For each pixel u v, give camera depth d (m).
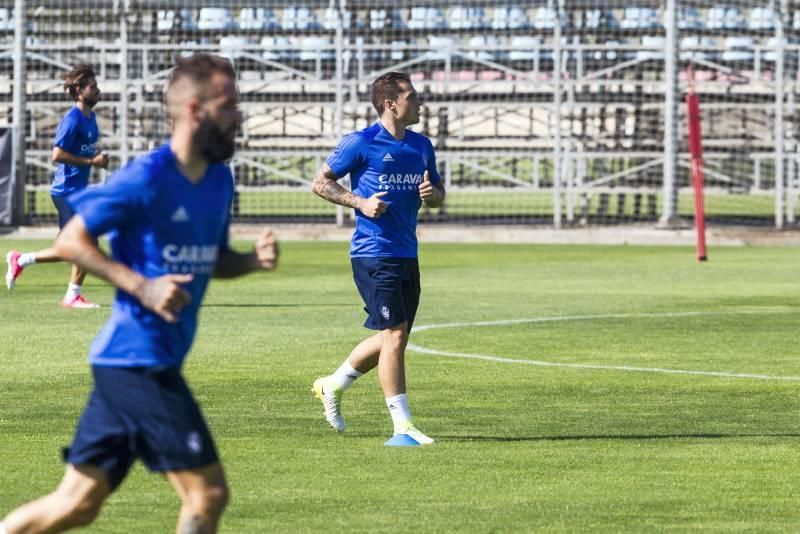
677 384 31.44
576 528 18.41
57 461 22.55
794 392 30.44
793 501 20.05
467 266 65.06
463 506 19.66
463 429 25.83
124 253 13.64
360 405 28.45
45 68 92.44
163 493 20.11
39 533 13.59
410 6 88.44
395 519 18.86
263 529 18.28
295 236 82.31
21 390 29.92
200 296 13.97
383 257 24.17
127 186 13.29
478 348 37.44
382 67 91.19
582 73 86.19
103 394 13.42
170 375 13.51
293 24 91.31
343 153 24.17
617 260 68.56
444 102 87.69
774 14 86.56
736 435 25.36
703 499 20.14
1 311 45.69
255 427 25.86
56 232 81.81
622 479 21.50
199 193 13.65
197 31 91.38
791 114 86.62
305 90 92.06
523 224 85.38
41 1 90.00
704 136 91.25
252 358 35.25
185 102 13.28
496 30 90.25
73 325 41.97
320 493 20.42
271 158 92.81
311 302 49.28
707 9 92.06
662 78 88.88
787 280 58.50
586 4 87.69
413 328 41.88
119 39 90.88
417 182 24.31
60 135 44.12
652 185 86.44
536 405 28.48
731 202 96.12
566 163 86.00
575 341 39.06
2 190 82.94
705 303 49.44
